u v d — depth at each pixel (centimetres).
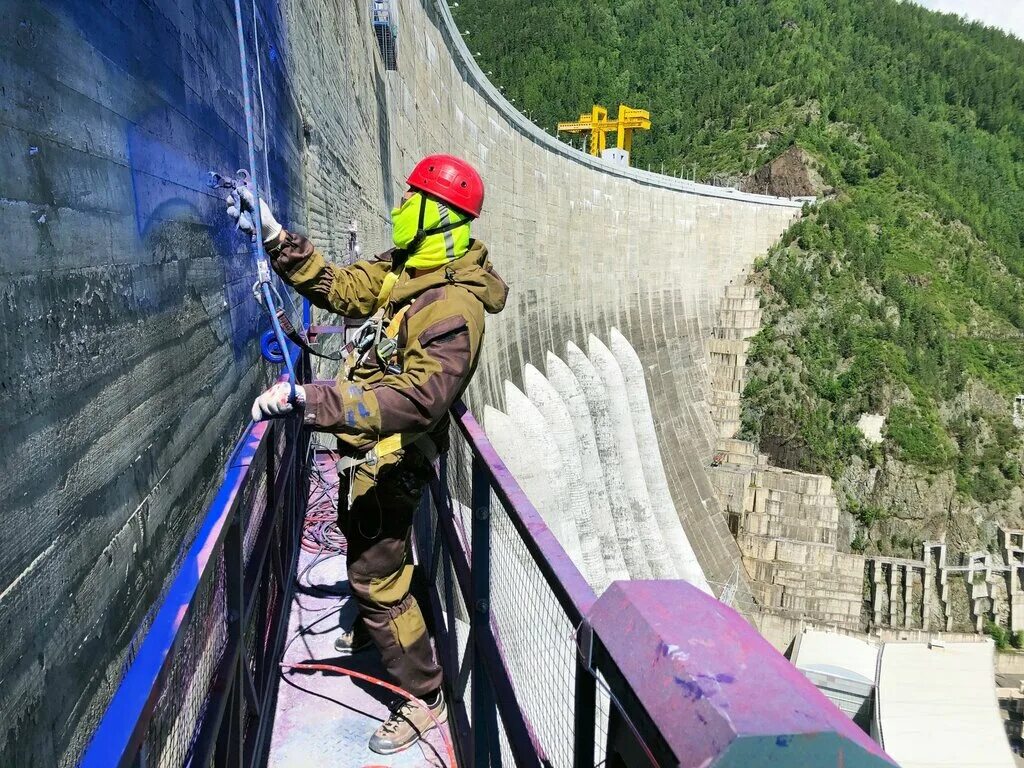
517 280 3547
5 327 142
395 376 283
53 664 155
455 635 408
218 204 361
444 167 301
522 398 3212
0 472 135
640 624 131
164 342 255
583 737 176
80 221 184
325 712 401
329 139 964
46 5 170
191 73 314
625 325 5025
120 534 203
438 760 362
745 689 109
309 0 828
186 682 221
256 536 356
